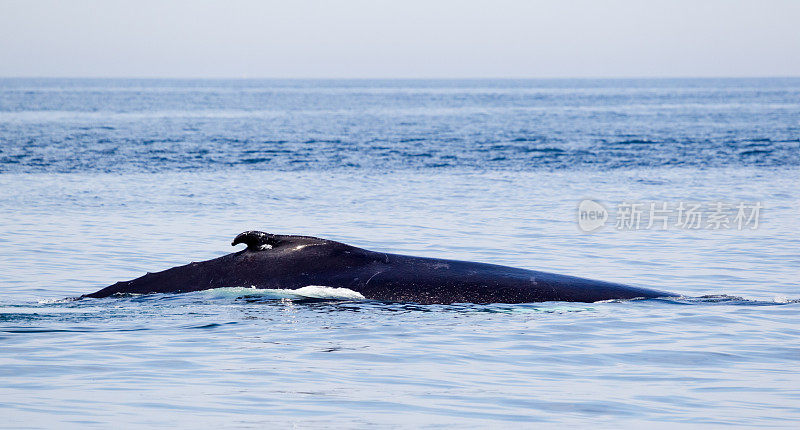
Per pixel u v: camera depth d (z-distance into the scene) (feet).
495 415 122.72
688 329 170.60
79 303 187.62
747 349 157.99
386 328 167.84
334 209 387.55
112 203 403.75
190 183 492.54
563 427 118.42
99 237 305.94
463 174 551.59
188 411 122.72
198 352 152.87
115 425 116.67
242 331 165.78
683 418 122.31
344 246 194.29
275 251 192.75
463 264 193.16
